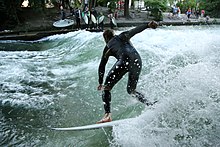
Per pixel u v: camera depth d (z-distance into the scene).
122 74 3.94
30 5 20.09
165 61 6.31
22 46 12.67
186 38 9.10
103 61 4.07
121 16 23.62
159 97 4.22
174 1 29.45
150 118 3.81
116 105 4.84
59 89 5.98
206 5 27.56
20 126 4.37
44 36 14.91
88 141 3.80
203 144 3.32
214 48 6.20
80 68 7.50
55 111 4.89
